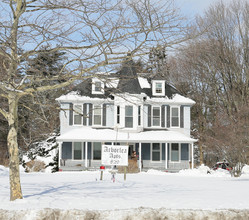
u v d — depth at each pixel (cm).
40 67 1178
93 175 2631
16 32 1163
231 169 2998
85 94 3662
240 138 2916
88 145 3691
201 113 4834
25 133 3356
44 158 3859
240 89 4356
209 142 3544
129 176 2519
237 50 4278
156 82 3869
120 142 3747
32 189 1548
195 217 960
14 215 959
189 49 1324
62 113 3662
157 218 954
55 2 1128
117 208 1049
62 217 959
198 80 4506
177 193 1419
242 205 1109
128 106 3647
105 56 1146
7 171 3016
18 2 1211
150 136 3603
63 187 1639
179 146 3769
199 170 3281
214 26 3925
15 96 1258
